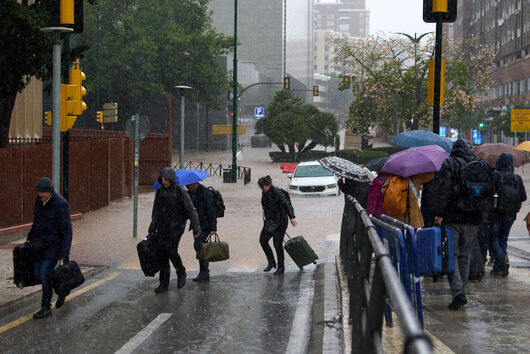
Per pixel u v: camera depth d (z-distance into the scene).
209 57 58.56
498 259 8.94
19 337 6.67
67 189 12.31
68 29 10.69
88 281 10.12
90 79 54.88
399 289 1.80
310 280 10.18
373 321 2.40
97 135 24.75
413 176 7.03
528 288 7.92
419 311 5.36
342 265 9.02
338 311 7.20
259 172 42.91
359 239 4.96
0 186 14.34
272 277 10.51
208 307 8.16
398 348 4.59
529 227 9.41
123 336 6.69
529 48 71.88
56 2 10.94
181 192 9.06
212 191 9.99
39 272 7.64
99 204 21.50
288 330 6.91
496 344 4.88
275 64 111.38
